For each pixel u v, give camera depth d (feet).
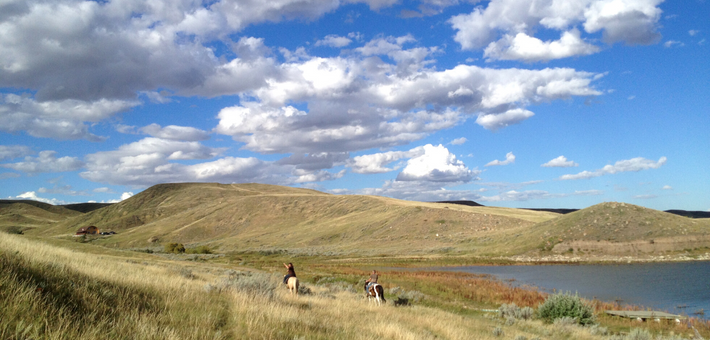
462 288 110.52
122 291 31.04
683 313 89.15
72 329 20.27
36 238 139.74
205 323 26.61
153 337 22.22
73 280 28.96
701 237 232.32
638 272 172.14
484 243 303.48
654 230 245.04
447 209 433.48
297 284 52.60
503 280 153.28
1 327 18.44
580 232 260.21
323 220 554.05
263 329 27.17
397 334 36.11
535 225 304.91
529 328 60.70
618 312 80.12
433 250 309.22
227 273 95.50
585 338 54.49
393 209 494.59
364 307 58.03
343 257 307.58
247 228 583.99
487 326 58.54
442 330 45.60
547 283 145.28
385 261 258.78
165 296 32.76
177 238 563.89
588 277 160.86
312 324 32.50
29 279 24.62
